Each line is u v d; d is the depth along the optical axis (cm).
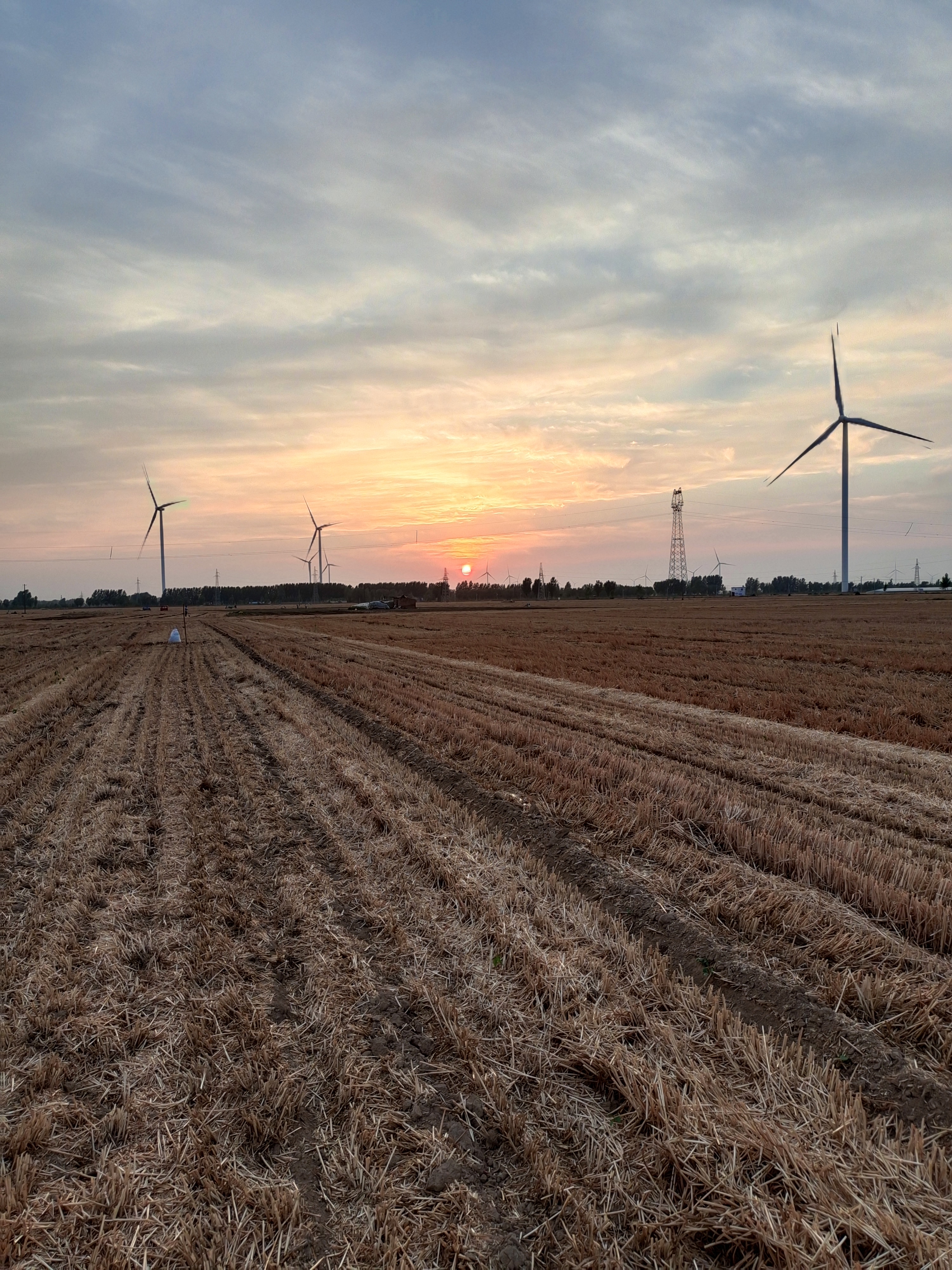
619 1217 334
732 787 1048
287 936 612
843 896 665
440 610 11819
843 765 1205
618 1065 422
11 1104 413
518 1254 313
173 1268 314
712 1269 309
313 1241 323
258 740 1436
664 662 2956
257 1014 490
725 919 629
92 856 802
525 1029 470
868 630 4891
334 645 4116
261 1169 363
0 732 1571
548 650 3656
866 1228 315
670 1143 359
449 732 1414
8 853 828
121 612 14212
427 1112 400
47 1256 319
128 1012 500
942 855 782
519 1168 362
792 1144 361
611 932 598
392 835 845
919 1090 413
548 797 989
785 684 2262
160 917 653
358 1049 453
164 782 1116
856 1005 496
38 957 580
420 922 623
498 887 693
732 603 12694
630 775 1076
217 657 3516
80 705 2009
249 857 793
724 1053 438
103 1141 383
